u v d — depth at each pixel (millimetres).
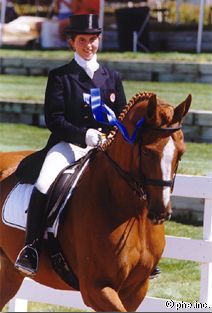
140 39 30734
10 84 27000
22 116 24297
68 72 10117
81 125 10156
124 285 9625
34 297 12789
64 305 12594
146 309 11938
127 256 9312
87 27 9984
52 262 10117
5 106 24438
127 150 9242
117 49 31109
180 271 15398
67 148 10195
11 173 11000
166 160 8672
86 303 9586
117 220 9344
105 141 9805
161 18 36719
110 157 9539
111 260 9289
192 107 22484
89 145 9930
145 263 9547
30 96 25094
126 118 9336
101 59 27266
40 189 9938
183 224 17297
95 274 9398
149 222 9516
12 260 10727
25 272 9969
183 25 33812
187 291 14328
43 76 28375
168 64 26500
